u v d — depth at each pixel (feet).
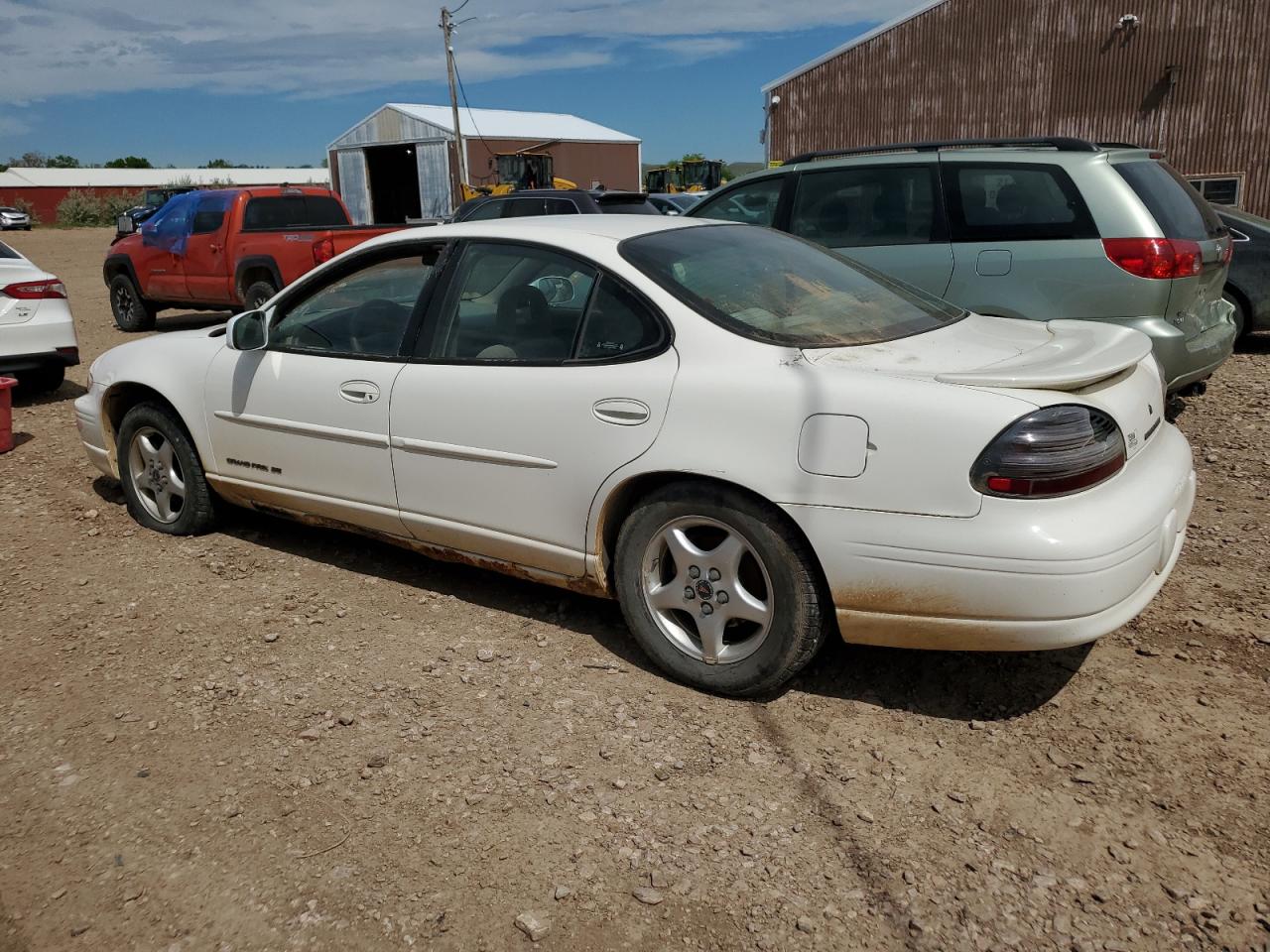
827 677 11.63
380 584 14.49
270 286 37.63
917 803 9.29
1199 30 75.05
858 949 7.62
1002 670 11.64
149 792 9.68
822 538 10.02
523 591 14.12
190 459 15.89
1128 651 12.00
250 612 13.65
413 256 13.46
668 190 103.81
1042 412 9.35
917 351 10.87
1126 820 8.96
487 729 10.65
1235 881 8.19
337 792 9.61
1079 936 7.67
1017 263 19.31
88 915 8.13
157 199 134.62
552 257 12.16
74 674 12.00
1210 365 19.72
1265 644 12.01
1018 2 81.05
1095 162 18.84
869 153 22.11
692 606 11.13
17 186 221.05
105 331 43.39
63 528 17.10
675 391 10.81
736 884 8.31
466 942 7.76
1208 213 20.80
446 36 110.63
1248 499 17.08
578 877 8.42
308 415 14.01
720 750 10.20
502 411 12.07
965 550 9.41
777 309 11.50
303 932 7.89
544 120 130.52
